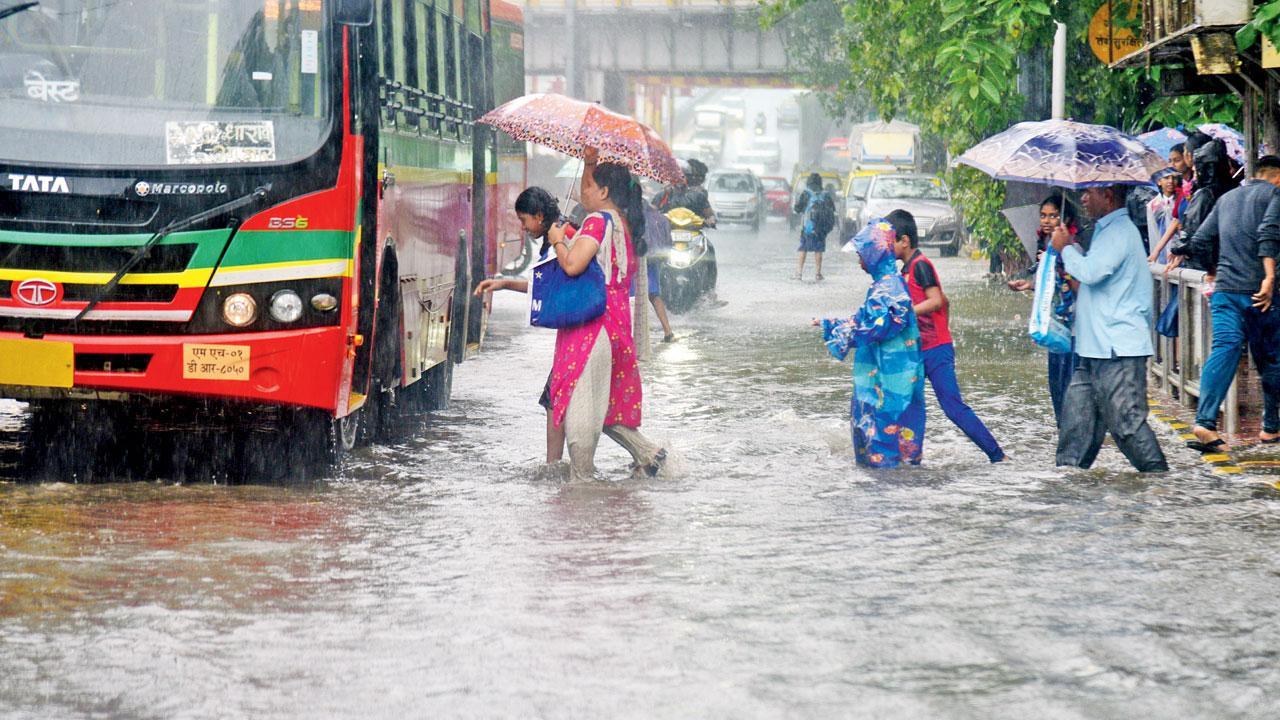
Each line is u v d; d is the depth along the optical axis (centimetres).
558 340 1511
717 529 1267
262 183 1391
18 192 1377
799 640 930
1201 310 1973
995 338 2972
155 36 1398
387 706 803
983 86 2875
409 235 1711
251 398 1398
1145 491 1452
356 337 1448
